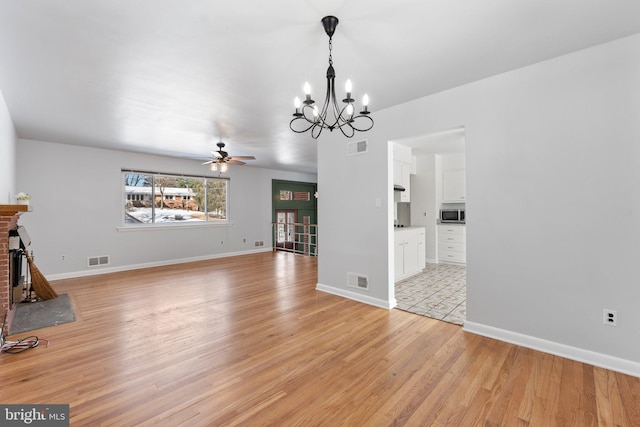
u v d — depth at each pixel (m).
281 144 5.12
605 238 2.14
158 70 2.40
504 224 2.57
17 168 4.57
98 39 1.95
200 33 1.89
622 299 2.08
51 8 1.63
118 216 5.63
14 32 1.85
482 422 1.62
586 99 2.19
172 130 4.20
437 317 3.17
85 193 5.26
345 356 2.35
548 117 2.35
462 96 2.78
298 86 2.73
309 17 1.74
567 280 2.29
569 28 1.90
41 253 4.84
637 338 2.04
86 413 1.69
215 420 1.64
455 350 2.43
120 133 4.36
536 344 2.42
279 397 1.84
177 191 6.54
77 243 5.18
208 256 6.97
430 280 4.80
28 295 4.03
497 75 2.57
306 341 2.62
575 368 2.14
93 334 2.78
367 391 1.90
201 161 6.81
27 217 4.72
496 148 2.60
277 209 8.60
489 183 2.64
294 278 5.01
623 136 2.07
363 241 3.67
